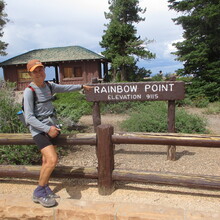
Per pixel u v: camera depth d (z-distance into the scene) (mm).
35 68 2480
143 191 3211
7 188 3391
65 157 4754
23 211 2834
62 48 22312
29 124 2639
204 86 13031
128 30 17812
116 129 6883
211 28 13742
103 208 2738
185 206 2838
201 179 2822
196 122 6160
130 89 4414
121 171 3086
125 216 2613
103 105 10352
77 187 3363
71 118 6586
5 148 4141
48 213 2783
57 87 2912
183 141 2895
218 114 10219
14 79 21000
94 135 3061
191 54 13195
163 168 4051
